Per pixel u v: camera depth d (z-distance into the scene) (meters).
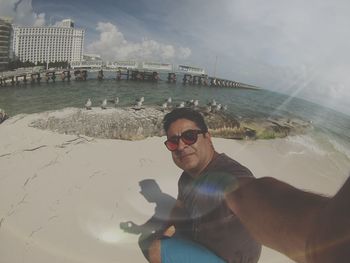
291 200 0.55
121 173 3.72
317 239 0.42
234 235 1.59
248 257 1.69
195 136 1.72
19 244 2.36
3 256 2.24
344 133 6.99
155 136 5.55
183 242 1.95
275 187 0.64
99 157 4.24
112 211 2.85
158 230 2.54
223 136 5.84
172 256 1.91
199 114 1.84
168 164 4.14
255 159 4.47
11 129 5.25
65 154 4.26
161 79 24.42
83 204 2.92
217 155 1.67
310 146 5.78
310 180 3.68
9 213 2.73
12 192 3.10
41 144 4.63
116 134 5.44
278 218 0.55
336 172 4.32
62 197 3.05
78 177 3.52
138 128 5.82
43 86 18.84
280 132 6.21
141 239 2.46
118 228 2.62
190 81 23.77
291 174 3.90
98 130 5.54
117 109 7.72
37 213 2.76
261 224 0.58
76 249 2.32
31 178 3.44
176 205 2.28
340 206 0.41
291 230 0.51
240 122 6.74
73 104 10.86
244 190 0.71
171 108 8.64
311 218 0.48
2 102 10.72
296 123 6.91
